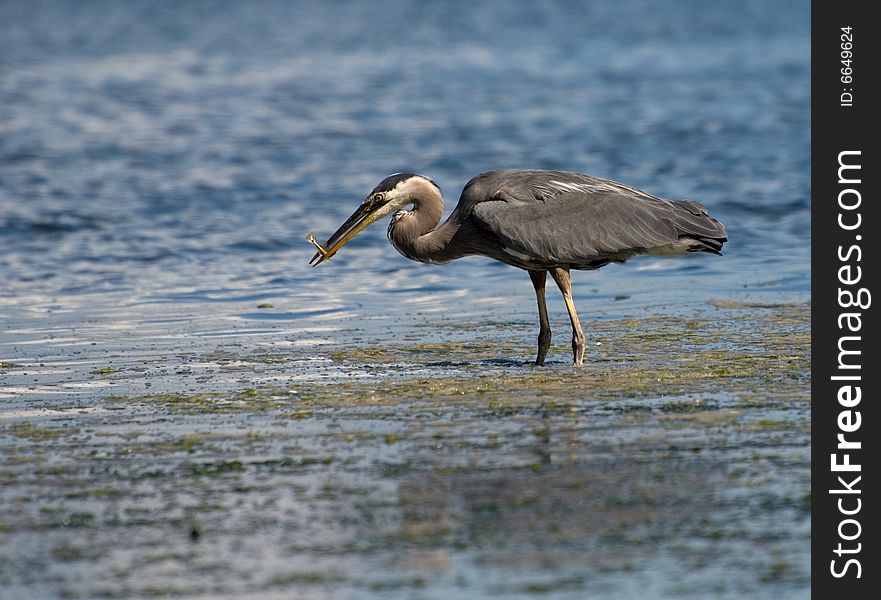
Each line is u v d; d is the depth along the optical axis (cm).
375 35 6488
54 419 1120
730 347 1376
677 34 6206
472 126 3591
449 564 752
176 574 750
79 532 821
